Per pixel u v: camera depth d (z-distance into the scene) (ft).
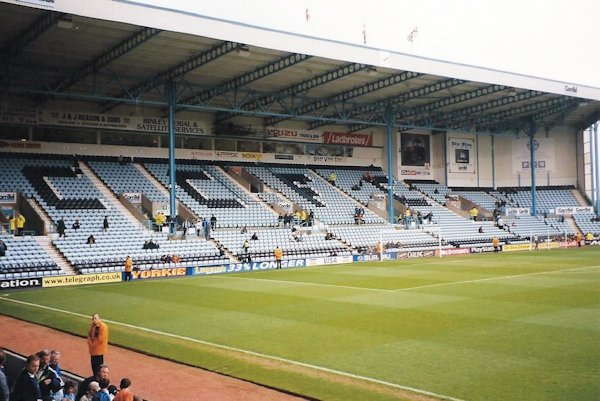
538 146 223.71
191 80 140.36
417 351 49.85
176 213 151.94
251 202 167.84
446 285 94.73
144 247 129.70
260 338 57.11
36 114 146.51
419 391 38.99
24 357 45.14
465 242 182.70
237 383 42.47
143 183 155.94
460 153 221.05
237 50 115.55
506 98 175.73
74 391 36.06
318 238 160.04
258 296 86.99
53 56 118.11
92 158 157.38
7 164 141.69
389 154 175.83
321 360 47.98
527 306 71.41
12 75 126.82
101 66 121.70
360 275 114.93
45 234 126.00
